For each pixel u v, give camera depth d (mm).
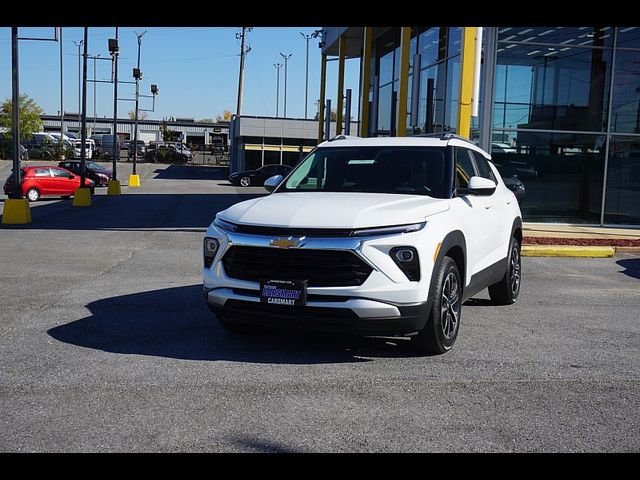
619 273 10977
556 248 12797
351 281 5082
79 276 9594
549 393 4848
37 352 5695
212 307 5594
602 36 16922
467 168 6836
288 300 5145
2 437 3980
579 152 17156
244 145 52062
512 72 16641
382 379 5074
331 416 4344
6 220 17500
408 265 5137
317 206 5531
